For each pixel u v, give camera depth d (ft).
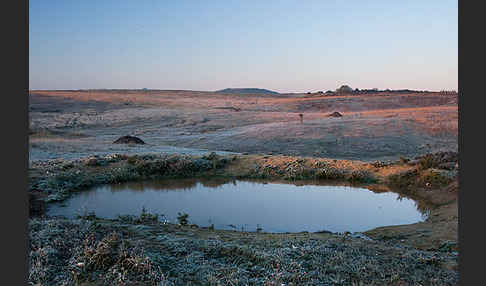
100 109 270.87
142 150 84.79
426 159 51.26
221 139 115.55
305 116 199.11
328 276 17.58
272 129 125.29
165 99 372.79
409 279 17.25
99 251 18.03
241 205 41.16
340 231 31.91
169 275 16.98
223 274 17.33
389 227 31.71
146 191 48.75
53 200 41.68
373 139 103.40
